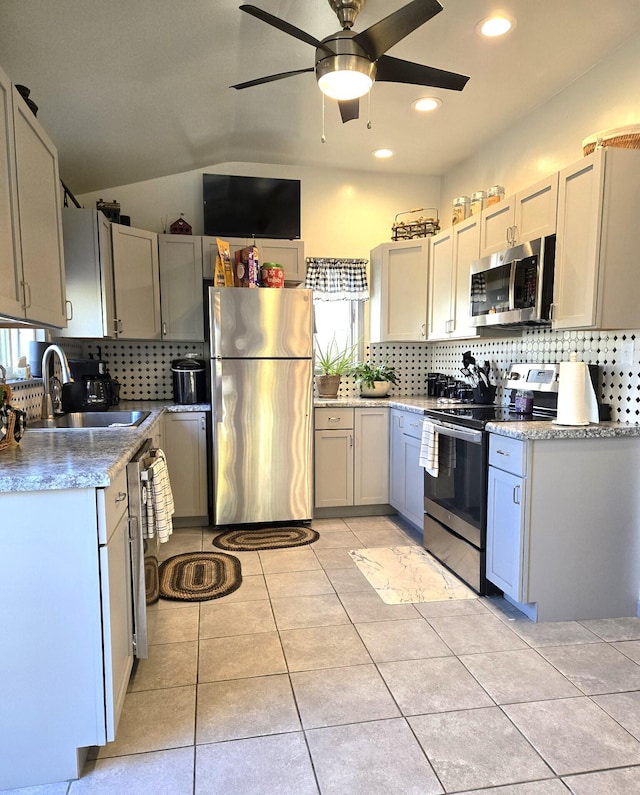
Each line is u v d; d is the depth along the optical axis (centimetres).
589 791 144
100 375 338
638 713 176
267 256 391
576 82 276
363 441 386
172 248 376
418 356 446
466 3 211
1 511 139
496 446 249
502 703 181
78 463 155
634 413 244
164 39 223
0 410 177
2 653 143
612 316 227
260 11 169
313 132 344
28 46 209
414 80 213
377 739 164
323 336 438
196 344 414
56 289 213
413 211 414
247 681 193
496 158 354
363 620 238
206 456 365
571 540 236
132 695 185
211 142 353
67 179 349
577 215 234
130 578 182
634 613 247
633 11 218
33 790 146
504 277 285
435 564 303
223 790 145
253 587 272
